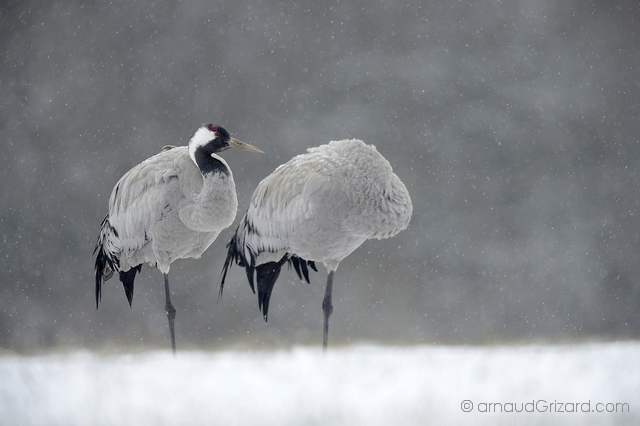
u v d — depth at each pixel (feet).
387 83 69.62
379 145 67.10
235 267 59.52
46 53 66.49
